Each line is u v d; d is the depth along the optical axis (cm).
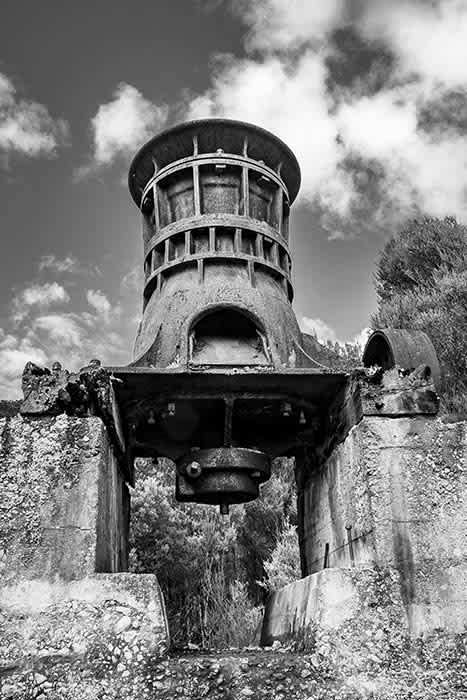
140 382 671
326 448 762
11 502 579
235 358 722
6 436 605
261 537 2308
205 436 807
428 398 648
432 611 573
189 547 2056
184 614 1939
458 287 1540
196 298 754
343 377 678
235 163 851
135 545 1983
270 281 816
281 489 2330
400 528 599
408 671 547
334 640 554
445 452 630
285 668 539
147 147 892
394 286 1969
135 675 519
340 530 700
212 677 527
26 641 526
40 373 633
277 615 752
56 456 597
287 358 743
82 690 510
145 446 799
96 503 581
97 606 541
